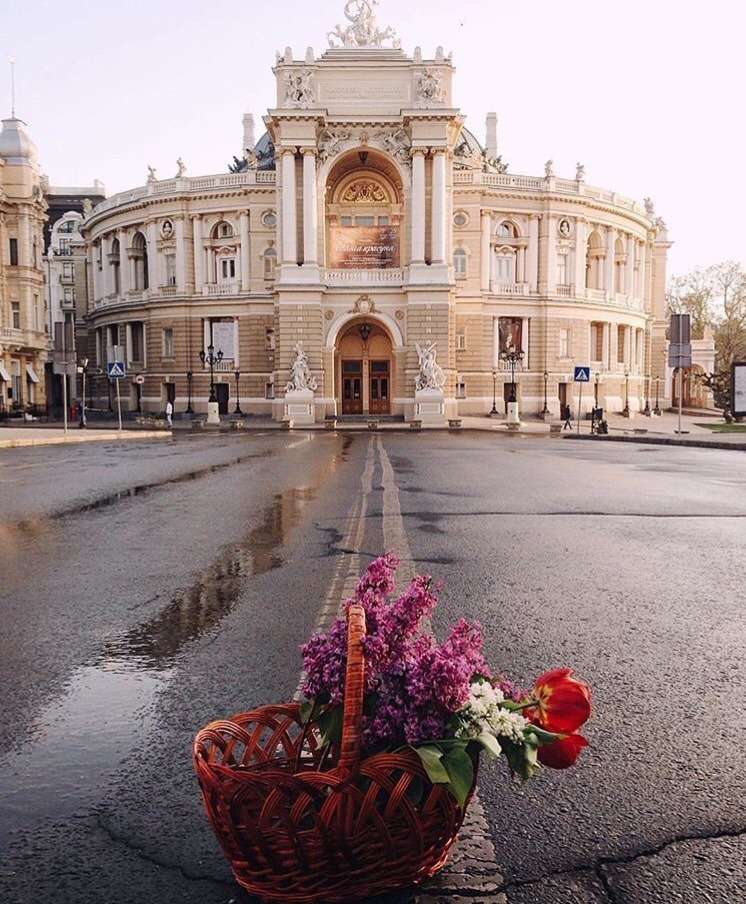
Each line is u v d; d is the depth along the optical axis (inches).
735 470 827.4
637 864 124.9
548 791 147.5
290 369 2166.6
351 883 108.0
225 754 121.3
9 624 258.1
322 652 122.3
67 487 660.7
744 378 1460.4
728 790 148.3
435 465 880.3
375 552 373.7
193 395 2655.0
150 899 117.0
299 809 106.0
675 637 241.1
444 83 2194.9
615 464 900.6
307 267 2154.3
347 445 1302.9
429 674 113.2
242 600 287.3
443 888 118.5
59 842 132.4
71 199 4158.5
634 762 159.3
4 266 2314.2
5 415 2250.2
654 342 3336.6
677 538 411.5
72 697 195.5
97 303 3068.4
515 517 482.6
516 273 2645.2
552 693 118.3
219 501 565.0
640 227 3011.8
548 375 2618.1
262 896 109.3
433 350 2143.2
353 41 2210.9
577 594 293.0
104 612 271.9
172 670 214.1
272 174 2556.6
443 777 105.8
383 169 2353.6
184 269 2637.8
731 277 3693.4
